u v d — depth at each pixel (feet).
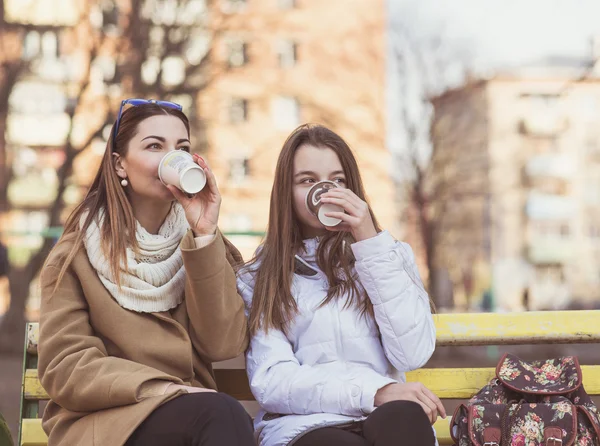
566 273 162.20
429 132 82.58
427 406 8.86
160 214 9.95
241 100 124.47
